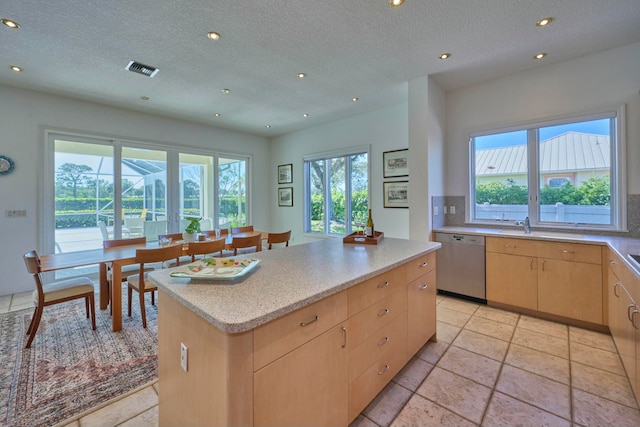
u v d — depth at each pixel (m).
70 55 2.72
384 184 4.47
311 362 1.21
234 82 3.39
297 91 3.70
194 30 2.34
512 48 2.71
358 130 4.78
